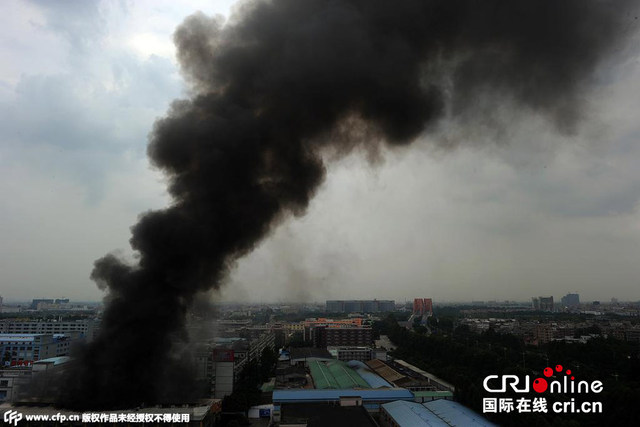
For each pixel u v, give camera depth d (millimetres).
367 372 82875
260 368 81188
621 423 42938
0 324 121375
